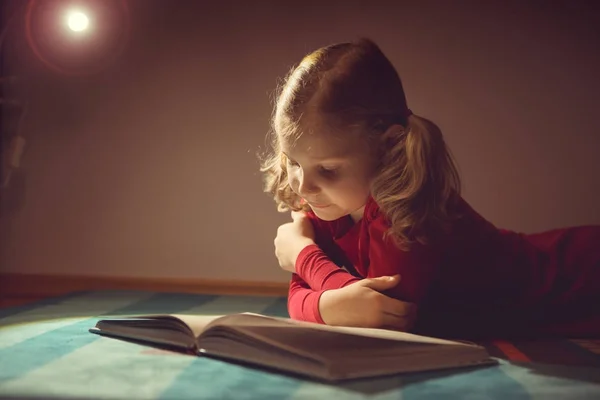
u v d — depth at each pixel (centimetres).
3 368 76
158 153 245
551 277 114
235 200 241
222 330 81
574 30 229
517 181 230
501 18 231
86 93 248
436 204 100
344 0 237
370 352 74
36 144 249
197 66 243
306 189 102
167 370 75
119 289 227
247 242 240
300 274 112
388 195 99
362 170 100
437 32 234
